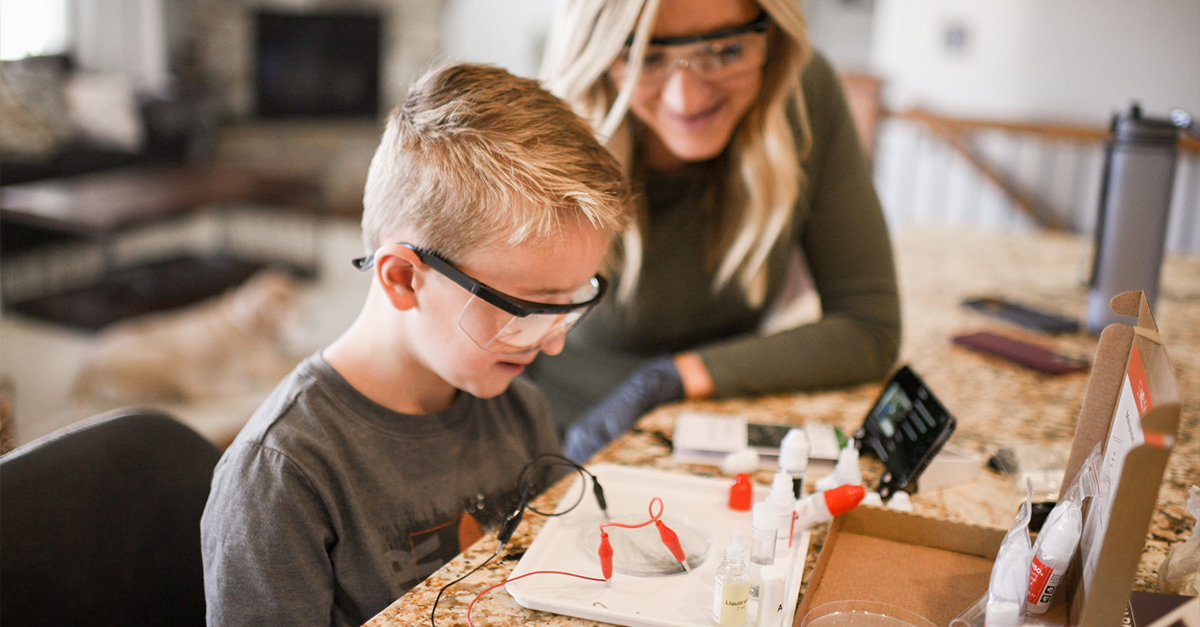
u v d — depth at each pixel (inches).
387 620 31.9
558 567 35.1
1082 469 31.5
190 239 224.7
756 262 58.5
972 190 202.4
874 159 140.1
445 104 36.4
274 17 272.7
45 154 207.0
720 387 54.2
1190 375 59.2
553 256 34.5
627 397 54.4
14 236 178.9
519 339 35.8
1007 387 57.8
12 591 33.5
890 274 60.8
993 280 82.1
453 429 41.1
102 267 192.4
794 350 56.2
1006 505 43.0
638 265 57.7
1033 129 150.3
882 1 217.3
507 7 283.4
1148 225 63.3
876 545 37.4
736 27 47.9
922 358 62.5
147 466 38.9
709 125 50.8
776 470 45.3
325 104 284.4
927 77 203.6
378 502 37.9
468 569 35.2
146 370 125.4
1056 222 197.5
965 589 34.5
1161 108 183.9
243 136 273.3
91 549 36.2
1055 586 30.1
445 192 34.2
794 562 35.8
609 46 48.7
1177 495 43.1
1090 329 67.3
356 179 264.1
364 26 280.8
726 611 31.2
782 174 55.0
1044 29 189.9
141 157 221.5
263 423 36.6
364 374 38.9
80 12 256.5
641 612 32.4
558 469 47.3
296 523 34.8
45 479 35.3
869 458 47.1
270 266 184.4
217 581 34.8
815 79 60.4
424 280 35.4
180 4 275.4
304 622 34.7
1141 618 29.7
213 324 138.2
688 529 38.3
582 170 35.9
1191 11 176.7
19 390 132.1
